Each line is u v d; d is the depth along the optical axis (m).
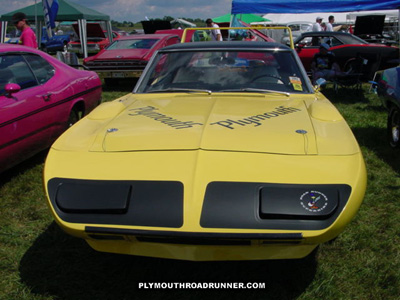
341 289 2.41
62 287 2.44
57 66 4.89
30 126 4.05
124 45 10.88
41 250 2.87
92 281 2.51
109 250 2.22
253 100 3.12
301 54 10.70
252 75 3.45
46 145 4.47
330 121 2.64
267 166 2.14
